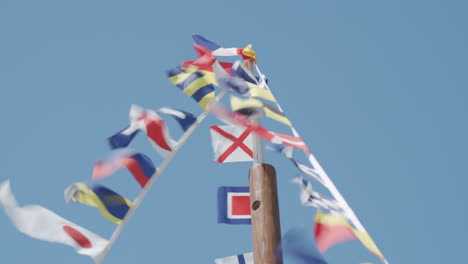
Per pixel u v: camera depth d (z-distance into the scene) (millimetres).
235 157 6754
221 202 6535
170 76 6156
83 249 4801
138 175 5383
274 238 4902
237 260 6316
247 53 7148
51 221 4754
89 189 5145
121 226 5098
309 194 4516
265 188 5141
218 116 5004
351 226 4023
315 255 3852
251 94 5605
